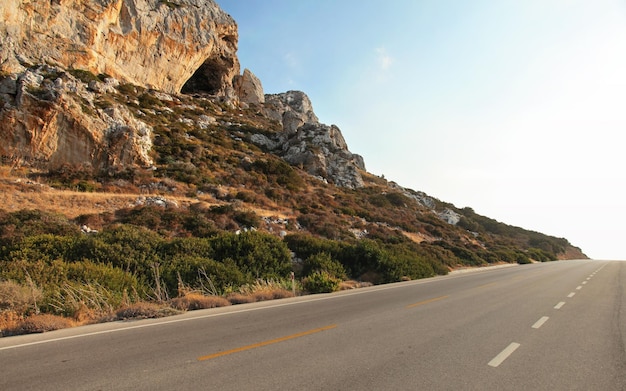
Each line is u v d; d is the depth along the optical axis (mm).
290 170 49125
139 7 57781
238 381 4469
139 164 36875
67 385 4309
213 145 51125
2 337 6828
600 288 15844
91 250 13328
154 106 55406
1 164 29250
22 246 13008
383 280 19938
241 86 95000
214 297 11203
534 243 71938
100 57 51875
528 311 9898
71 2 48156
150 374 4707
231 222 26203
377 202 53281
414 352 5844
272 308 10273
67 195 25984
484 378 4703
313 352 5785
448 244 40844
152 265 12953
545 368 5148
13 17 42219
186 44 65250
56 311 8477
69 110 33094
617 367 5250
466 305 10891
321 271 17422
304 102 118500
